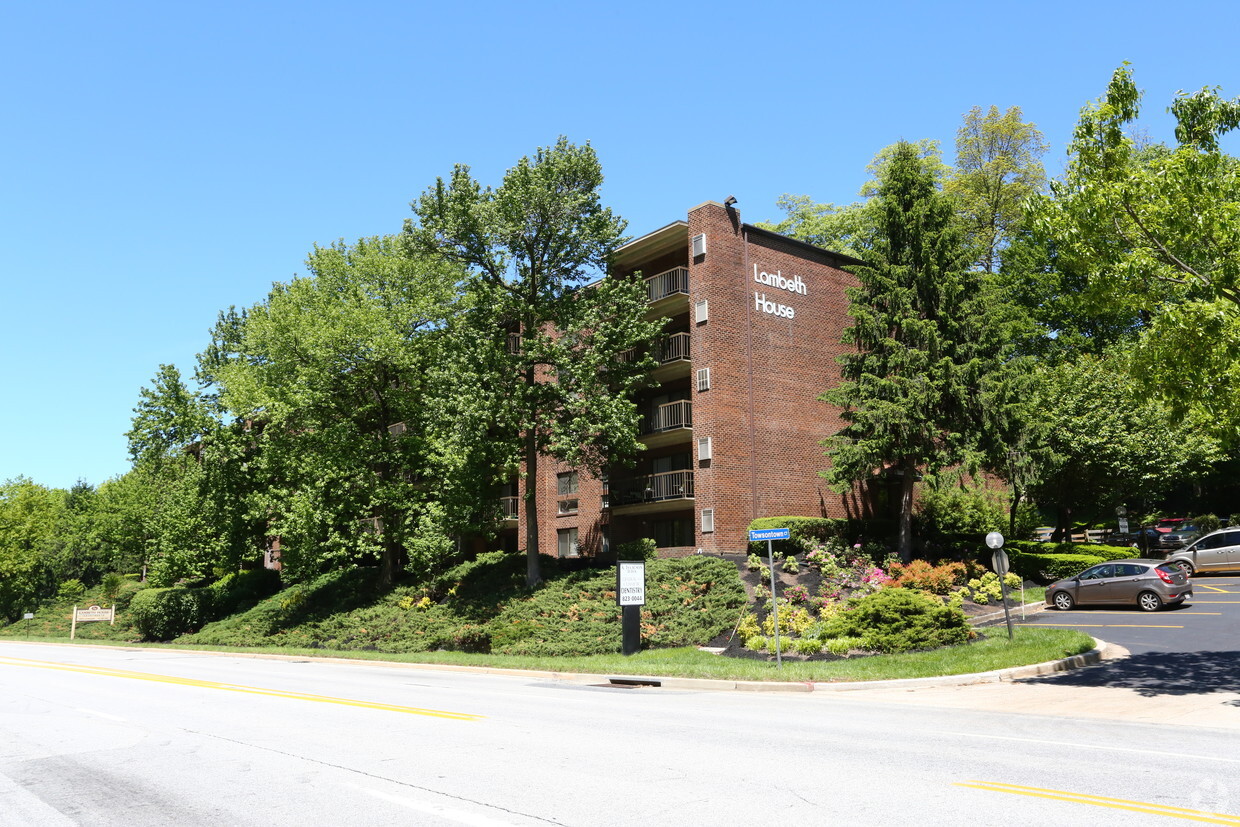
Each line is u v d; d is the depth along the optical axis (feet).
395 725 37.93
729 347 108.47
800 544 100.48
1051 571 102.78
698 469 106.32
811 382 116.88
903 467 103.81
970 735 34.19
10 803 23.71
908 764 27.68
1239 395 44.32
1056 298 150.51
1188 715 38.91
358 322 115.34
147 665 88.74
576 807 22.00
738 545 104.53
